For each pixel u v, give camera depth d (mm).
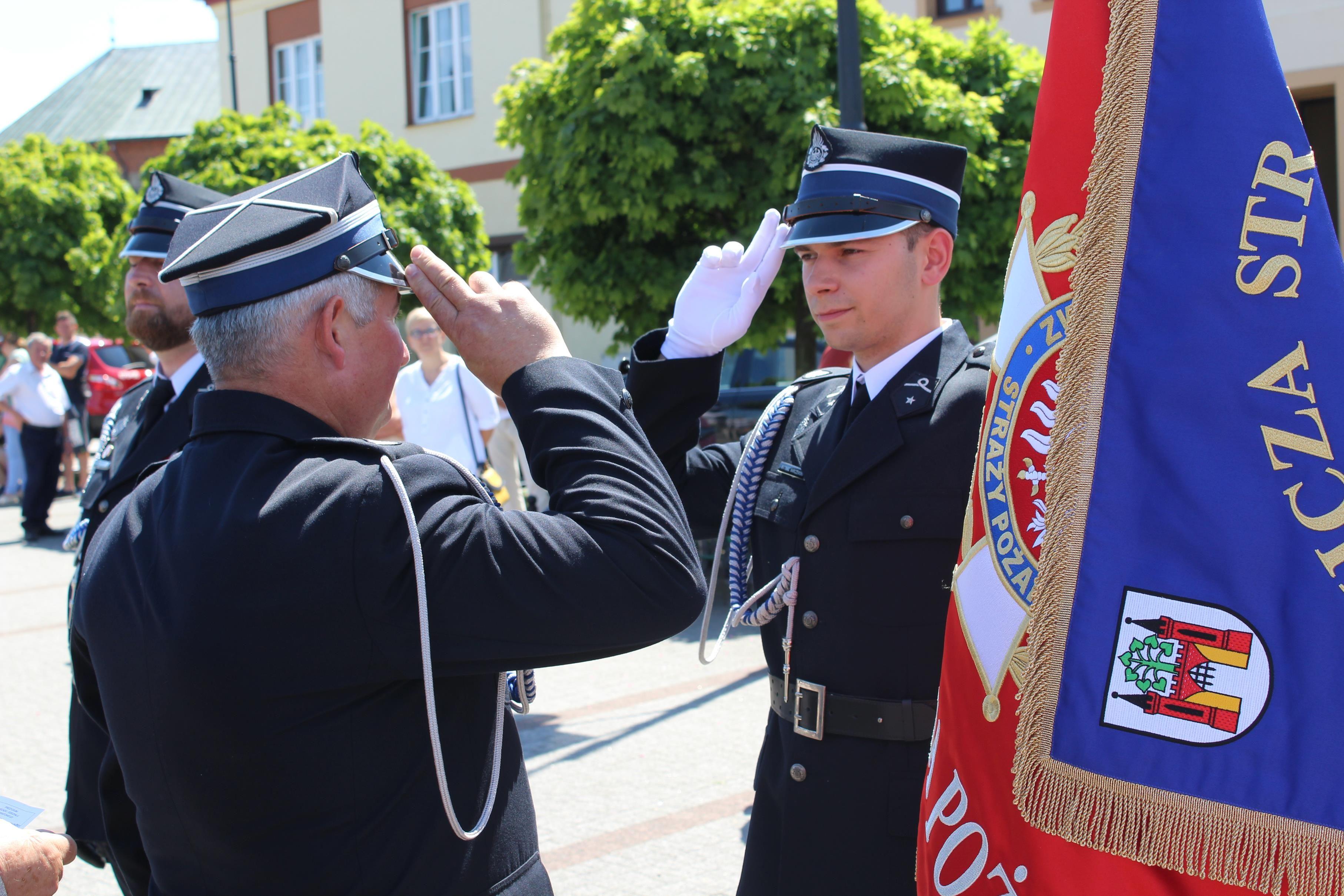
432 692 1183
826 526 1947
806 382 2238
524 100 7328
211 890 1229
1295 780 1197
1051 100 1512
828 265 1963
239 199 1357
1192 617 1249
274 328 1294
